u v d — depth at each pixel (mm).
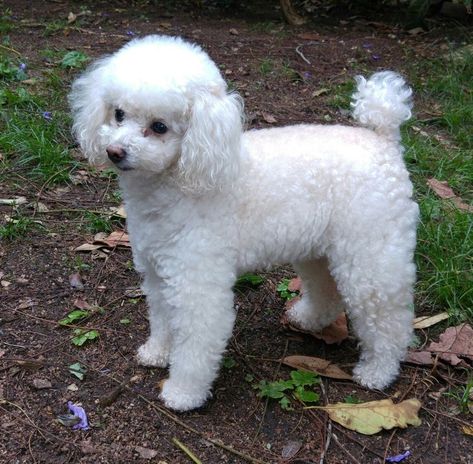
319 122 1463
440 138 1422
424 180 1236
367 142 772
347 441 763
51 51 1693
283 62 1783
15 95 1384
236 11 2281
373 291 772
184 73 684
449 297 964
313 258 821
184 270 724
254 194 732
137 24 2033
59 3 2162
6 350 847
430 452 754
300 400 800
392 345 815
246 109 1493
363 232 751
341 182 748
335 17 2240
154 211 727
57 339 874
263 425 774
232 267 746
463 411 807
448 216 1114
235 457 731
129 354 864
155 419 769
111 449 729
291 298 979
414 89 1638
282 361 863
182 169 699
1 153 1233
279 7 2340
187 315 736
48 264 1006
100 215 1118
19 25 1896
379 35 2057
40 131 1270
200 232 717
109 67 725
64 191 1181
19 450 720
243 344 903
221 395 813
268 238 750
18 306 920
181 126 696
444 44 1949
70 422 752
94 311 923
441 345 894
